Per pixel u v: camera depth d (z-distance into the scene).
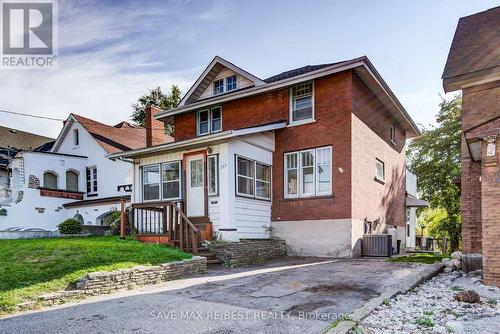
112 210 19.41
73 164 23.39
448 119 22.97
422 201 19.39
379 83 13.77
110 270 7.13
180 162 13.05
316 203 12.91
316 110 13.34
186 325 4.80
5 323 4.90
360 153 13.21
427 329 4.50
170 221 11.23
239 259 10.57
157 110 20.08
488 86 8.85
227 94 15.43
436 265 9.03
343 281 7.35
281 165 13.92
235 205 11.88
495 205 7.29
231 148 11.92
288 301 5.94
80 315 5.29
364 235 12.77
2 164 27.72
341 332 4.27
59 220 21.72
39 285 6.28
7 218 19.66
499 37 10.09
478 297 5.92
